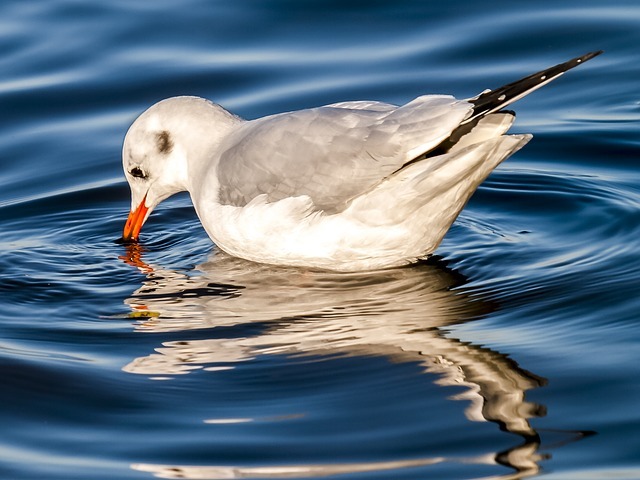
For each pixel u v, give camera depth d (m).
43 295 12.01
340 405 9.39
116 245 13.64
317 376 9.90
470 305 11.27
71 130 17.03
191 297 11.81
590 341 10.23
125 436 9.15
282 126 11.97
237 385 9.83
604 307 10.93
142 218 13.81
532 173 15.01
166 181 13.52
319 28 19.28
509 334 10.53
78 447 9.03
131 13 19.80
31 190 15.48
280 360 10.21
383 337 10.59
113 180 15.66
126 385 9.94
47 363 10.37
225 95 17.52
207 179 12.67
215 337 10.77
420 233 11.91
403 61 18.20
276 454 8.71
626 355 9.88
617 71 17.66
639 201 13.70
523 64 17.88
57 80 18.23
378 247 11.98
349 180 11.48
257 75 18.03
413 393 9.51
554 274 11.86
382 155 11.19
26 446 9.09
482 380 9.64
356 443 8.80
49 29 19.44
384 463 8.48
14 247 13.54
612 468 8.24
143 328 11.05
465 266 12.32
